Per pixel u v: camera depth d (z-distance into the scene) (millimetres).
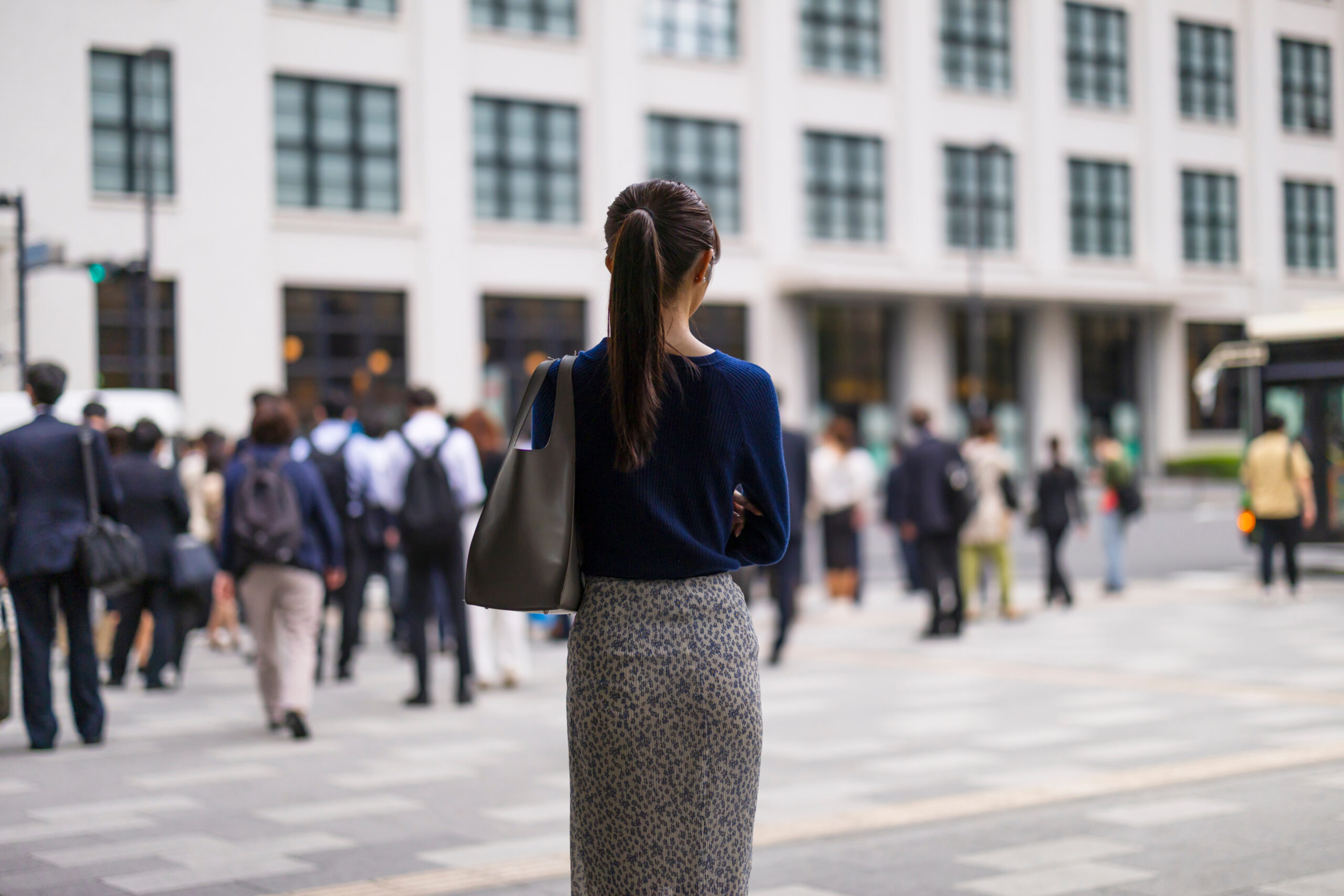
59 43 21938
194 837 5211
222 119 23922
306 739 7465
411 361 26828
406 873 4637
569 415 2445
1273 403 15664
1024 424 36094
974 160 34812
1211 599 14555
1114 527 15297
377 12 26641
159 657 9516
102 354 22672
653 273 2400
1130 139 32219
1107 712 7926
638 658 2404
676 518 2438
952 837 4969
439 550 8602
